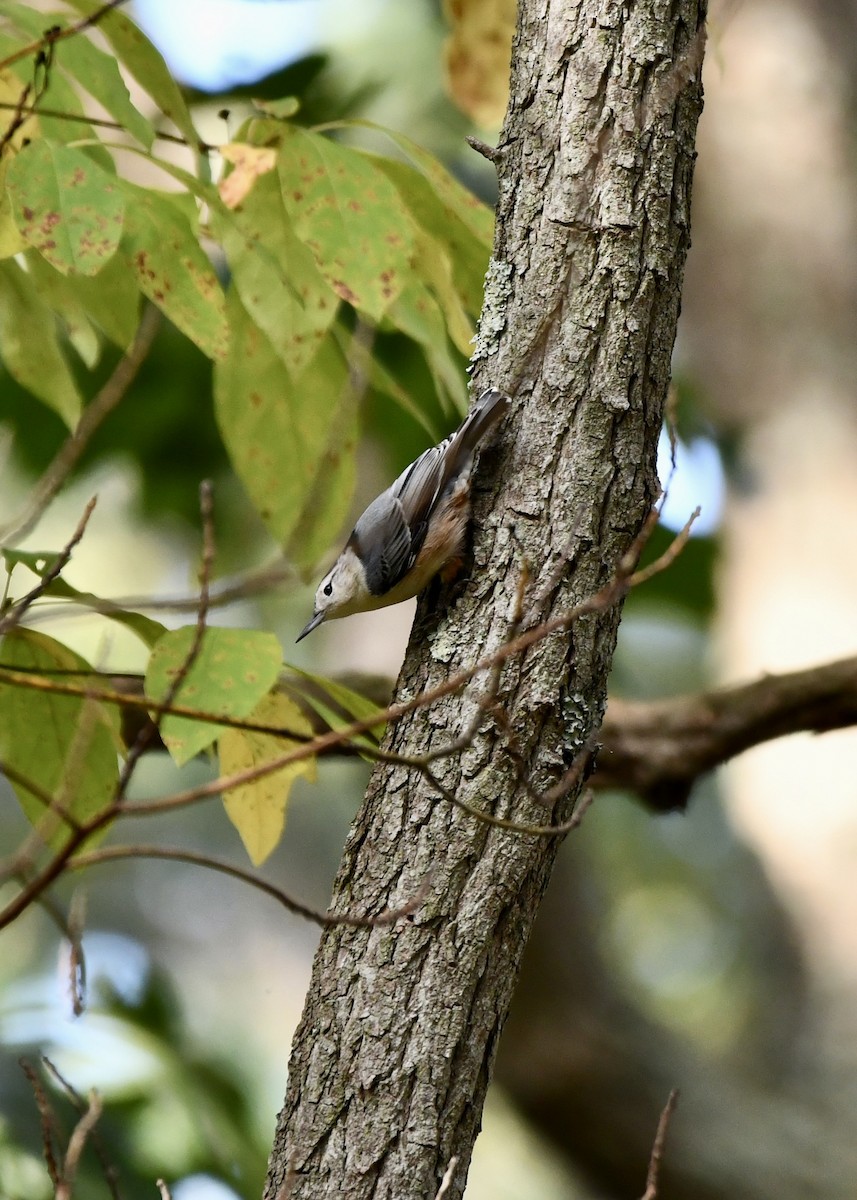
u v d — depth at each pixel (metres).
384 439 12.29
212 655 5.18
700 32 6.39
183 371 12.02
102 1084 10.19
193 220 6.44
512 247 6.39
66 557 5.41
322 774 22.42
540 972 12.94
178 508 13.38
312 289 6.54
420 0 14.05
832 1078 14.31
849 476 14.97
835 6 16.09
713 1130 12.82
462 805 5.08
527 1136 16.91
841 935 15.11
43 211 5.42
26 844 4.69
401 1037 5.53
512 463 6.17
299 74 11.41
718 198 15.84
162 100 6.33
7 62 5.64
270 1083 19.48
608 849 24.05
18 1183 9.21
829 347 15.23
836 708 9.46
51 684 5.09
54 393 7.51
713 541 13.85
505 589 6.02
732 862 23.94
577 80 6.31
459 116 13.74
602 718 5.99
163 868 24.03
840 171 15.58
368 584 8.48
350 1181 5.41
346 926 5.76
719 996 22.44
